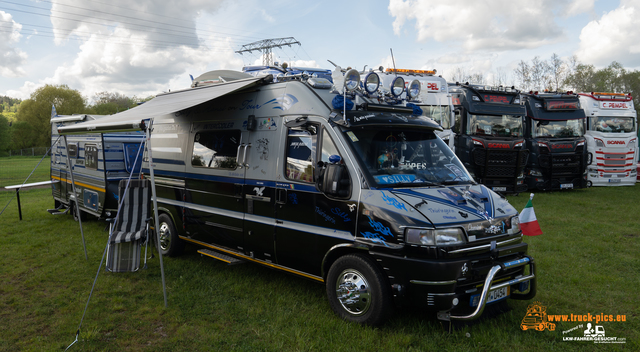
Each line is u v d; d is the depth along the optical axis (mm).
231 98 5969
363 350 3863
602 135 15953
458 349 3865
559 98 15273
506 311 4645
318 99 4902
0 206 12609
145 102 7723
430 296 3807
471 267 3891
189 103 5570
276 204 5090
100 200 8906
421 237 3840
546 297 5062
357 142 4547
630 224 9039
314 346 3973
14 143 69625
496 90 14336
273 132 5258
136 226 6223
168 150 7020
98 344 4137
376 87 5082
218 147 6027
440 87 13477
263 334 4234
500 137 13953
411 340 4031
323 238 4559
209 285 5699
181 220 6699
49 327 4555
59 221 10250
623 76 48500
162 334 4363
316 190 4637
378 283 4070
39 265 6684
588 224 8891
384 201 4129
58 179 11195
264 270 6281
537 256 6703
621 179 16188
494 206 4477
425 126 5078
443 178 4766
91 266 6617
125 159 8969
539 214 10320
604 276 5688
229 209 5785
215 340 4152
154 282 5887
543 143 14633
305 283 5656
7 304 5176
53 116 11570
